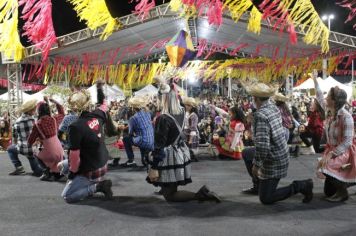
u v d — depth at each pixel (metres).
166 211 5.12
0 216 5.04
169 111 5.25
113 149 8.52
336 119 5.37
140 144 7.74
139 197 5.90
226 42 16.17
